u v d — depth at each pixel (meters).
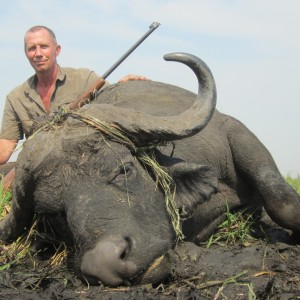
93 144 1.71
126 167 1.69
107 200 1.62
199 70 1.78
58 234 1.92
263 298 1.56
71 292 1.56
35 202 1.80
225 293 1.58
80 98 2.50
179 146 2.13
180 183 1.84
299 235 2.28
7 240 2.08
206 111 1.79
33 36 2.88
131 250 1.51
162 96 2.37
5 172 3.02
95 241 1.53
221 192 2.33
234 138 2.36
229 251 1.95
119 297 1.48
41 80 2.94
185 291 1.56
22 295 1.58
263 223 2.47
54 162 1.72
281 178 2.29
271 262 1.89
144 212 1.66
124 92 2.40
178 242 1.92
